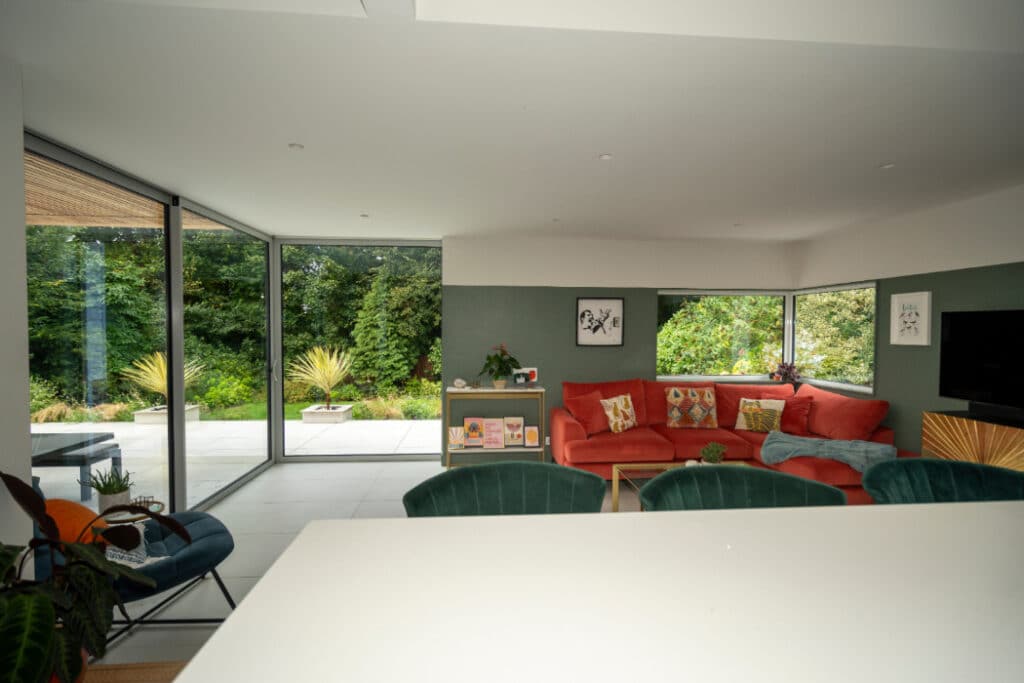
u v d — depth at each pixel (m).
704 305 5.76
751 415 4.92
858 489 3.66
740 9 1.68
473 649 0.67
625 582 0.86
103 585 1.58
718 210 4.11
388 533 1.07
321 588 0.83
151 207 3.42
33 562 1.80
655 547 1.00
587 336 5.49
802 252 5.65
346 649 0.67
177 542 2.44
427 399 5.55
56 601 1.39
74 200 2.75
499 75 1.95
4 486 1.70
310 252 5.39
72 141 2.58
